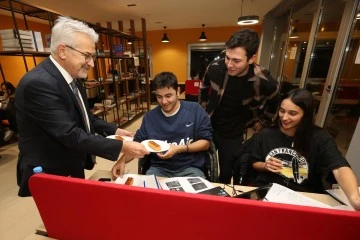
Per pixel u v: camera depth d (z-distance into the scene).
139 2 4.38
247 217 0.47
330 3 2.80
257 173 1.41
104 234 0.60
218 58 1.73
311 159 1.26
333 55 2.60
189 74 8.09
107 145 1.05
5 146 3.62
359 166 1.84
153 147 1.22
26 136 1.09
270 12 5.36
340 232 0.43
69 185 0.55
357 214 0.42
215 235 0.51
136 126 4.97
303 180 1.27
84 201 0.56
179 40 7.83
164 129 1.51
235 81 1.61
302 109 1.21
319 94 2.93
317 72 3.05
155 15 5.52
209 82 1.79
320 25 3.04
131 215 0.54
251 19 4.27
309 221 0.44
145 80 6.01
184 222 0.51
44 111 0.97
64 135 0.98
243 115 1.80
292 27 4.26
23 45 2.45
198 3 4.54
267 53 5.87
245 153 1.43
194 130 1.53
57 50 1.02
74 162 1.25
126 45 6.00
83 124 1.23
